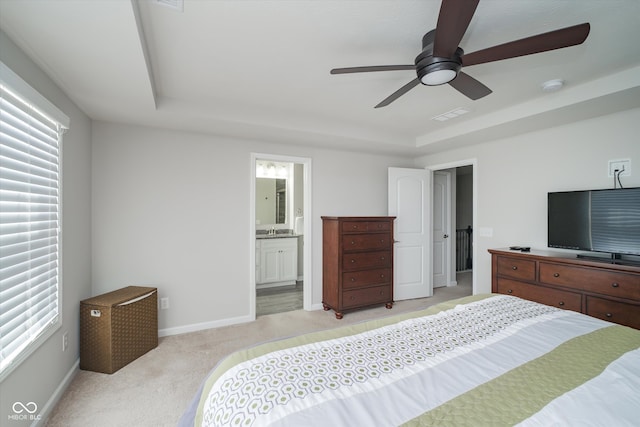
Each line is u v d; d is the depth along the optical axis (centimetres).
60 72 186
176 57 197
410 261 438
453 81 178
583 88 235
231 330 321
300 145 379
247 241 348
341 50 190
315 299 395
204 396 112
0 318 139
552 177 304
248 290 349
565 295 249
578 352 118
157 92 251
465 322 151
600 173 270
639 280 210
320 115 314
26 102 159
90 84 203
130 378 225
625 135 255
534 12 155
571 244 271
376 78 229
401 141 383
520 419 81
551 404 86
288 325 336
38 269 175
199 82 233
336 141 359
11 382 146
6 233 145
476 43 183
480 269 374
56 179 198
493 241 359
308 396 91
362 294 371
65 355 212
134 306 253
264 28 166
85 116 261
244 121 289
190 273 320
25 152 162
